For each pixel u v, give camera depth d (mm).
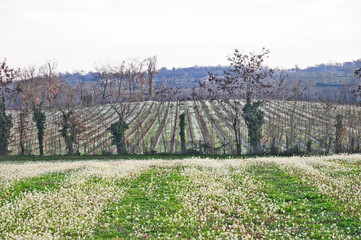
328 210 20859
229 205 21656
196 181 27406
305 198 22828
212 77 73312
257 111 66562
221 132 82875
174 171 32281
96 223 19672
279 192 24703
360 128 80875
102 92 135375
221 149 66750
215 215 20266
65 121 67500
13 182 28953
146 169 33344
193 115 107938
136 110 119750
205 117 103438
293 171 30953
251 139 64875
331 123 88688
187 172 31266
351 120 89375
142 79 145125
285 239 17000
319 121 92438
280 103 127750
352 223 18547
